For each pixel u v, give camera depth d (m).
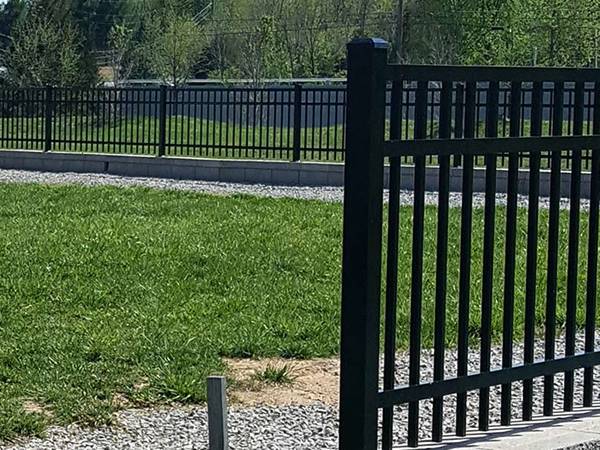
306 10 55.16
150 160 20.58
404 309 7.54
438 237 4.38
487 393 4.70
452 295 8.23
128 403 5.64
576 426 4.85
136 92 21.28
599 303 8.06
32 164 22.06
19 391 5.73
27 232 11.36
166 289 8.38
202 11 65.75
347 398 4.13
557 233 4.83
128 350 6.48
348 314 4.10
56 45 39.47
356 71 4.00
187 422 5.36
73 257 9.69
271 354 6.67
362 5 55.34
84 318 7.41
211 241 10.80
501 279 8.87
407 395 4.28
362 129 4.01
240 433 5.18
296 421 5.39
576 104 4.80
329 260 9.80
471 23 45.56
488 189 4.50
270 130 23.66
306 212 13.62
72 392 5.67
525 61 45.44
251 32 53.16
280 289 8.48
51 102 22.19
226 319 7.42
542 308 7.76
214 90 20.55
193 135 20.92
